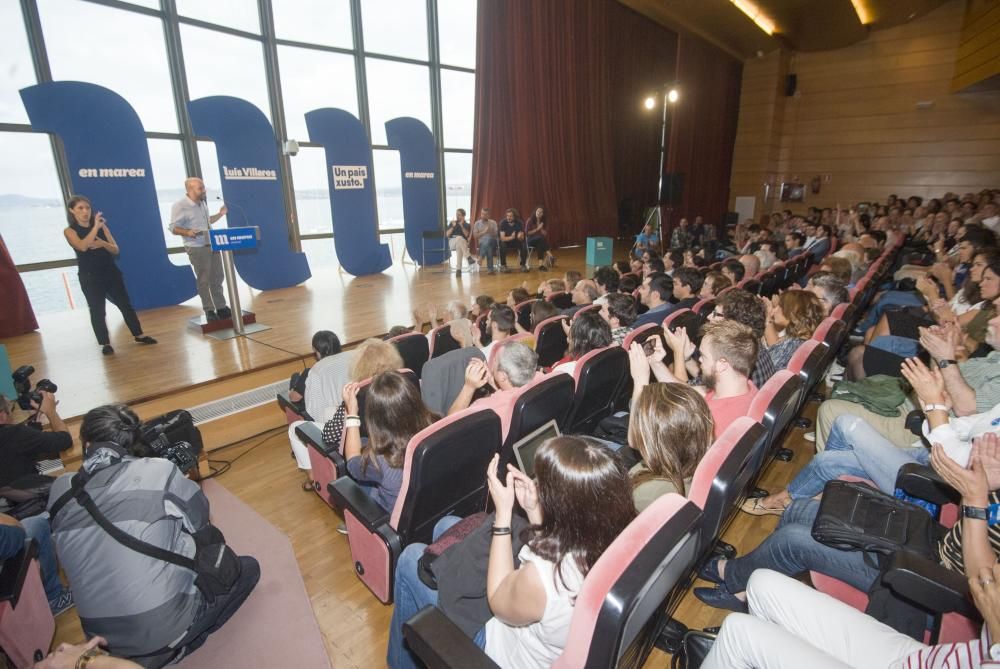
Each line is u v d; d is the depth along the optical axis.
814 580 1.48
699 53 11.05
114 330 4.52
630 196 11.91
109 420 1.55
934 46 10.09
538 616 0.94
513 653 1.08
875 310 4.12
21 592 1.50
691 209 12.16
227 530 2.23
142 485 1.43
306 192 7.36
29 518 1.84
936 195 10.44
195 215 4.50
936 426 1.54
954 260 4.25
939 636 1.12
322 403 2.35
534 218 8.16
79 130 4.67
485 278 7.21
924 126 10.38
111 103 4.80
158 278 5.35
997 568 0.87
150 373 3.41
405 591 1.35
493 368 2.25
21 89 4.38
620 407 2.62
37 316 5.04
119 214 5.00
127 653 1.44
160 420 2.41
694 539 1.02
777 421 1.54
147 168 5.12
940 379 1.57
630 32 10.73
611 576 0.82
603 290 4.10
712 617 1.71
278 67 6.66
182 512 1.50
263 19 6.44
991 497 1.19
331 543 2.16
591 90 10.20
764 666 1.03
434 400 2.30
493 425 1.50
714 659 1.13
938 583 1.10
